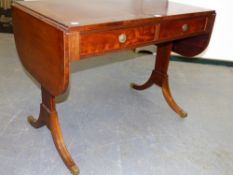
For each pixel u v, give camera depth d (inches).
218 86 95.0
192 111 77.0
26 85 82.6
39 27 43.5
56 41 39.8
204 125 70.7
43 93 54.1
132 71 100.1
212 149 61.6
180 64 112.0
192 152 60.1
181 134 66.1
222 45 110.9
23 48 52.1
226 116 76.0
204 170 55.2
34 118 64.3
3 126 63.0
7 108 70.1
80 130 64.4
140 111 74.5
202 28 58.4
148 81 81.0
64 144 54.2
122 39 44.1
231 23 106.1
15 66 94.5
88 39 40.2
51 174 51.1
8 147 56.7
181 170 54.7
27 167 52.1
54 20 40.3
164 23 49.4
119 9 51.5
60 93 43.6
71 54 39.4
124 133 64.7
